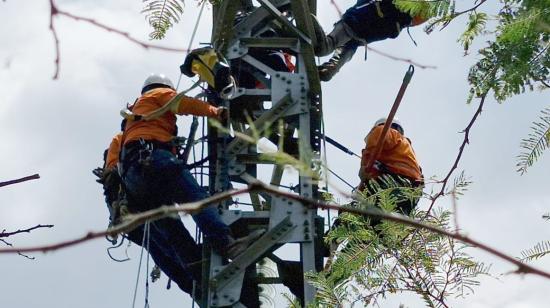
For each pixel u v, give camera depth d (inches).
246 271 367.9
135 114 370.3
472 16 151.3
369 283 222.4
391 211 227.0
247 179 362.9
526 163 153.0
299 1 373.7
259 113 393.4
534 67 144.6
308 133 374.9
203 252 360.2
